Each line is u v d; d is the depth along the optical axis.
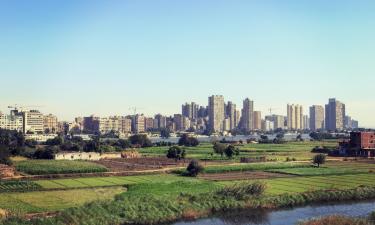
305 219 101.38
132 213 101.81
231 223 103.19
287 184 147.25
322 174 174.00
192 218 106.69
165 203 109.44
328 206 120.75
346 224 91.75
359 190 132.75
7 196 125.75
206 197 116.31
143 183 143.75
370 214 98.38
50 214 100.81
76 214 96.88
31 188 138.38
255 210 115.25
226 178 162.75
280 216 109.62
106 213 100.25
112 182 152.88
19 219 92.31
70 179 162.62
